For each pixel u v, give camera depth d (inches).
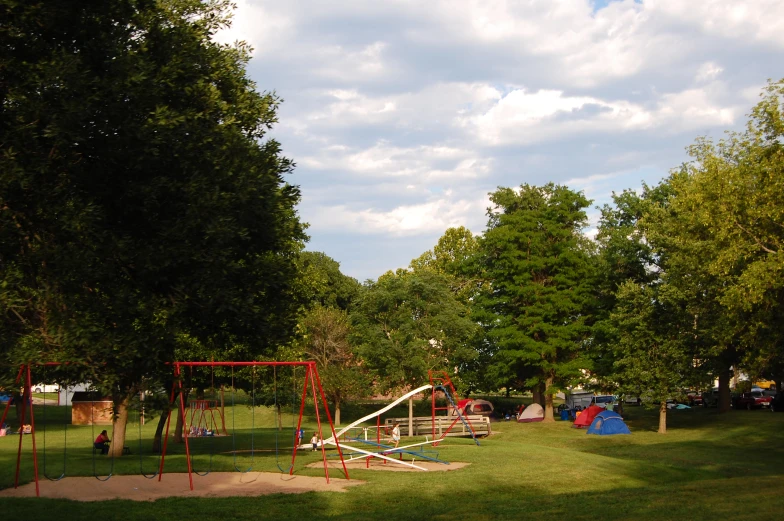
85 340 476.4
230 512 598.2
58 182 502.9
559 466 930.7
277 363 799.7
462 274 2391.7
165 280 569.6
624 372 1749.5
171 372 587.2
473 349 1988.2
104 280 523.5
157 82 576.4
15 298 468.1
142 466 879.1
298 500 666.8
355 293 3302.2
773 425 1668.3
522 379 2223.2
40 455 1034.1
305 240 1231.5
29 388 685.3
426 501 697.0
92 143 514.6
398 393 2078.0
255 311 682.8
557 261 2054.6
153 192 537.0
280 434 1599.4
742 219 1040.2
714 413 2096.5
